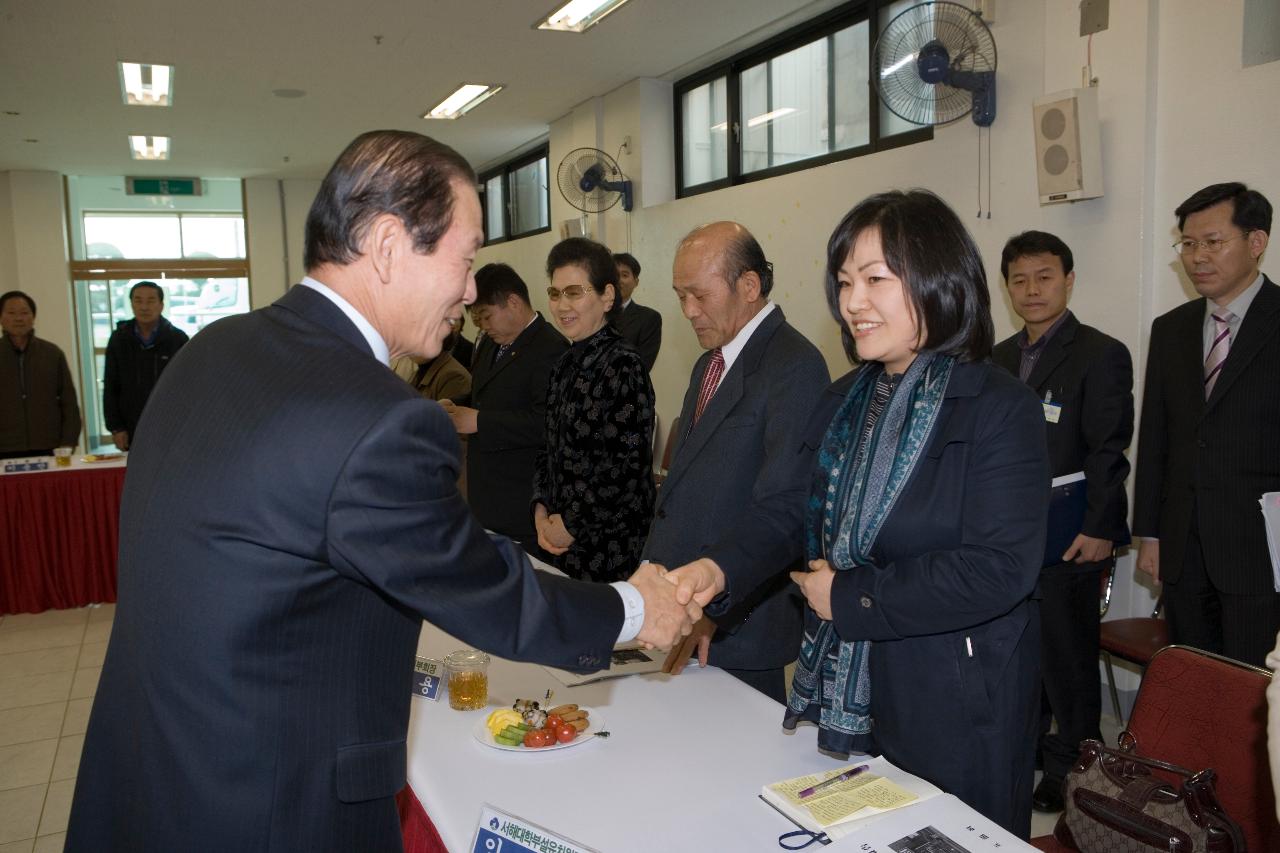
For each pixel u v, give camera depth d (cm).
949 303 110
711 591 127
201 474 83
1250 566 212
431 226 92
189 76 545
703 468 171
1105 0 291
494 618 91
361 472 80
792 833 100
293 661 83
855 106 446
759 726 130
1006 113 334
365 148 93
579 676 149
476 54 516
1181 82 277
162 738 83
